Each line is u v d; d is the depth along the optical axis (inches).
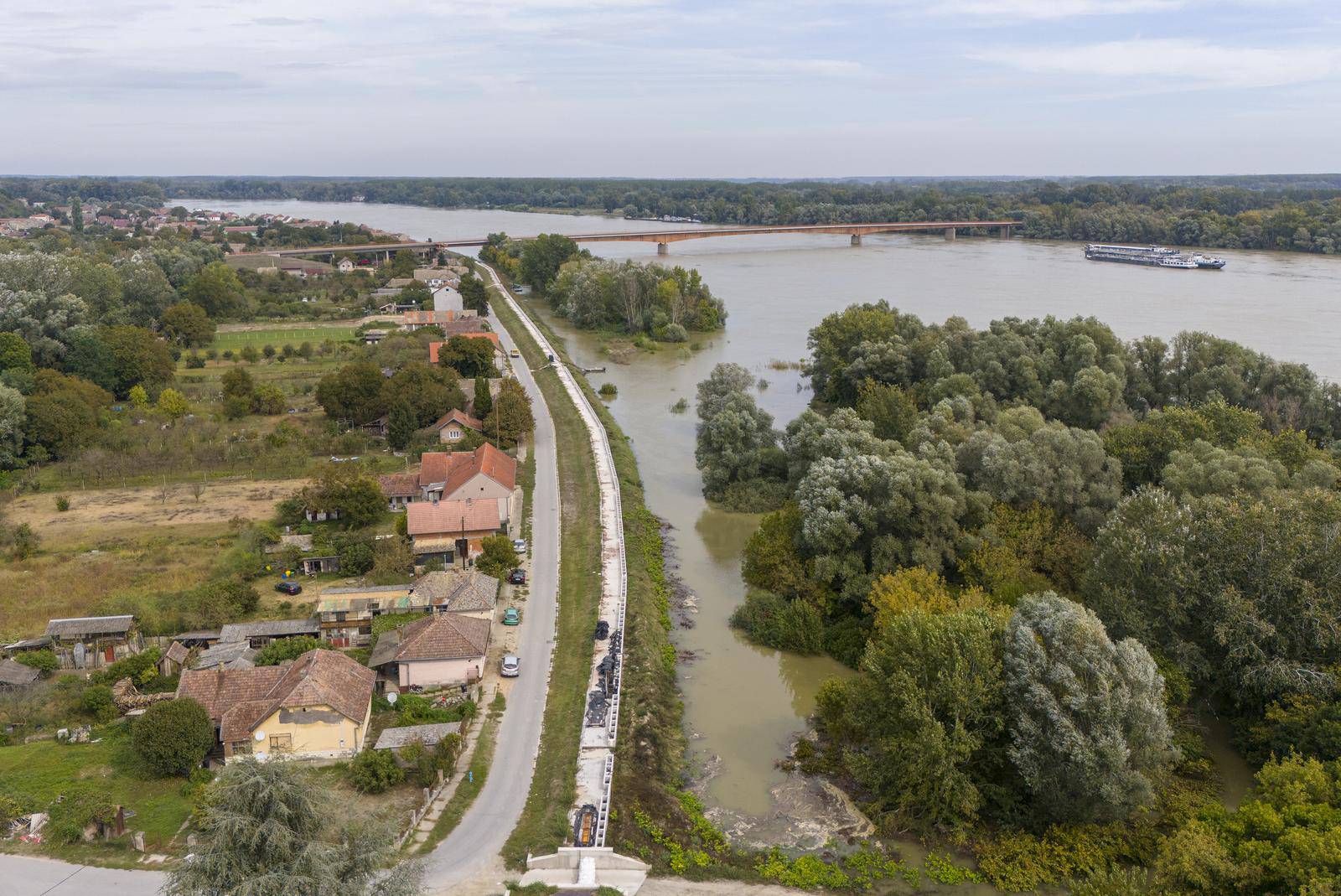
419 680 2950.3
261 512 4389.8
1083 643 2407.7
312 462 5118.1
